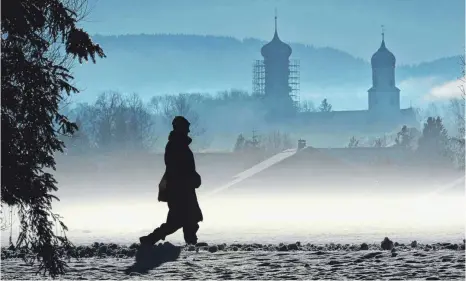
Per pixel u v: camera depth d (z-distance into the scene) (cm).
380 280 2314
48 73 2642
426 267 2536
